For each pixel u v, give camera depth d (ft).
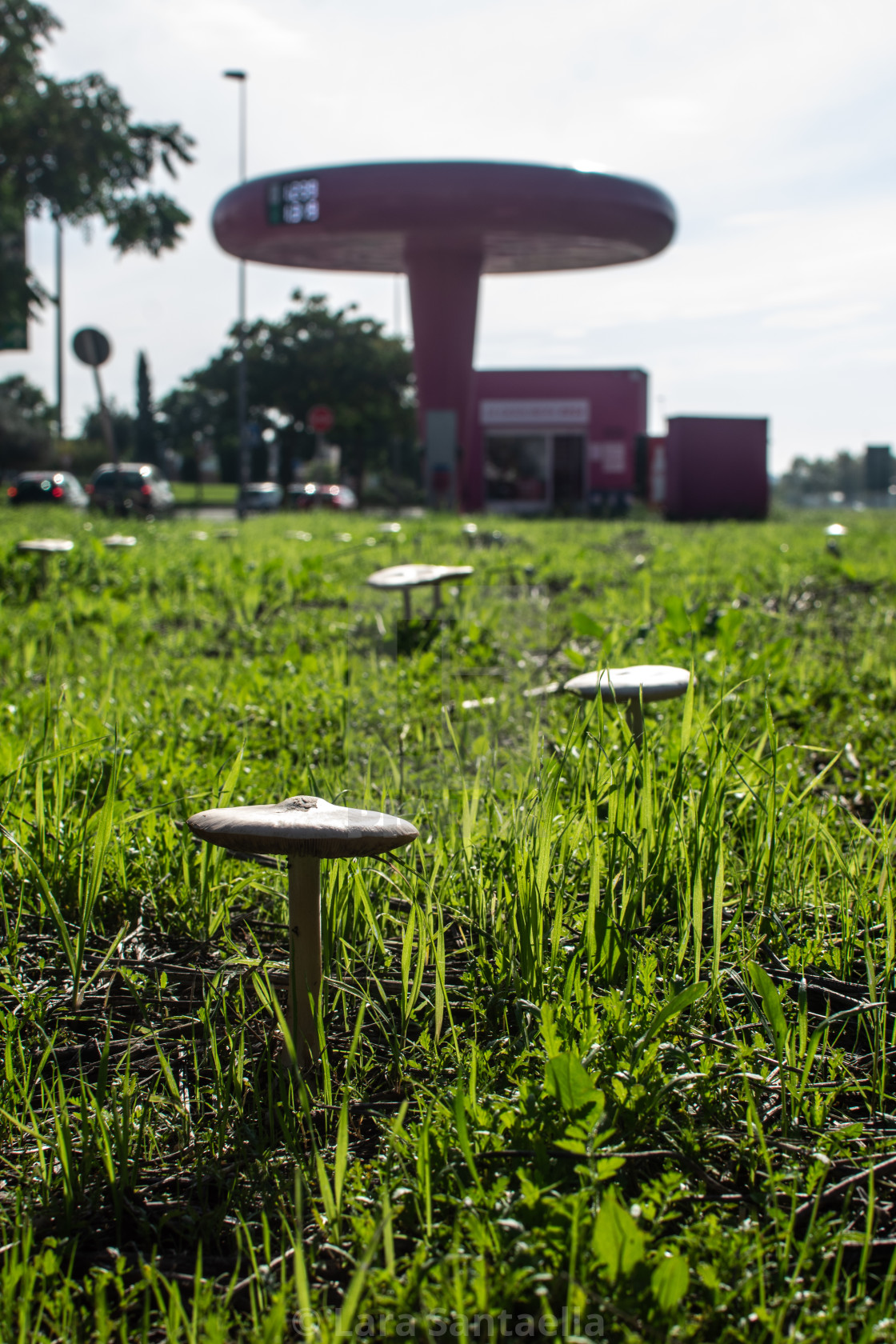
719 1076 6.81
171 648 24.34
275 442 226.79
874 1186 6.21
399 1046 7.53
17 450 230.68
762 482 118.62
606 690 10.89
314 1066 7.38
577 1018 7.19
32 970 8.97
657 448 124.57
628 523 91.30
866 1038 7.99
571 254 105.09
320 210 93.86
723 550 54.24
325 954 8.72
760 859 9.79
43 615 27.50
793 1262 5.55
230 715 16.03
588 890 9.32
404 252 102.78
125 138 100.12
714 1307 4.93
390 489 207.72
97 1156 6.55
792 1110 6.72
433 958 8.89
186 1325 4.99
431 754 14.85
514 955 8.39
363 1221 5.61
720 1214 5.76
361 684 19.20
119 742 13.02
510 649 23.41
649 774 9.31
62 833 10.22
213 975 8.89
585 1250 5.10
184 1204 6.25
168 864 10.18
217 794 11.09
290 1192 6.24
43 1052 7.68
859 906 9.40
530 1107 6.18
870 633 26.63
